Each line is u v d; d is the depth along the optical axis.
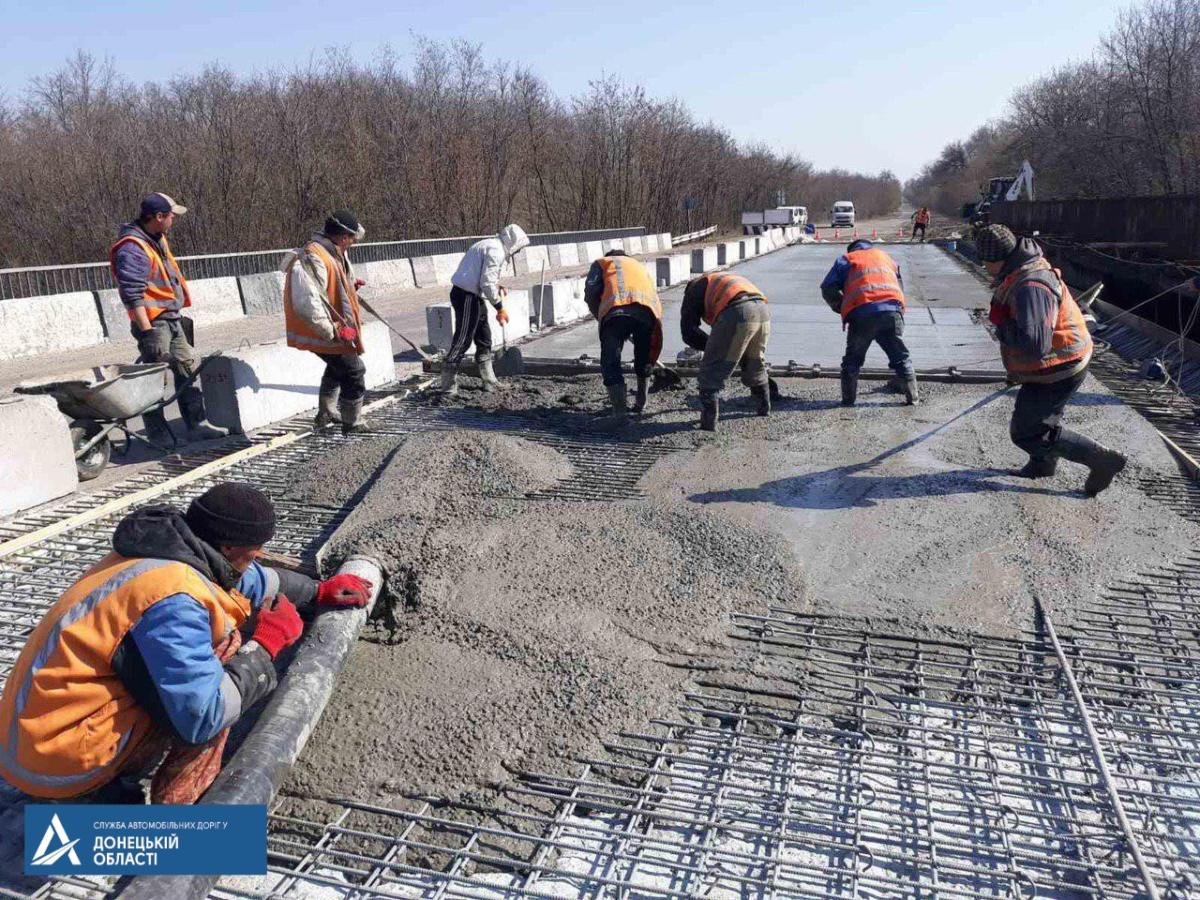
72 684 2.19
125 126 25.22
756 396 6.70
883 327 6.71
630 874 2.42
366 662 3.33
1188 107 28.61
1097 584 3.97
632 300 6.31
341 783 2.74
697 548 4.28
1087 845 2.49
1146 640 3.53
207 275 15.53
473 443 5.57
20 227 23.12
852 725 3.04
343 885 2.38
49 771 2.25
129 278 6.24
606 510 4.78
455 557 4.07
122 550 2.31
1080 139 35.50
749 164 59.59
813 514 4.81
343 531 4.47
